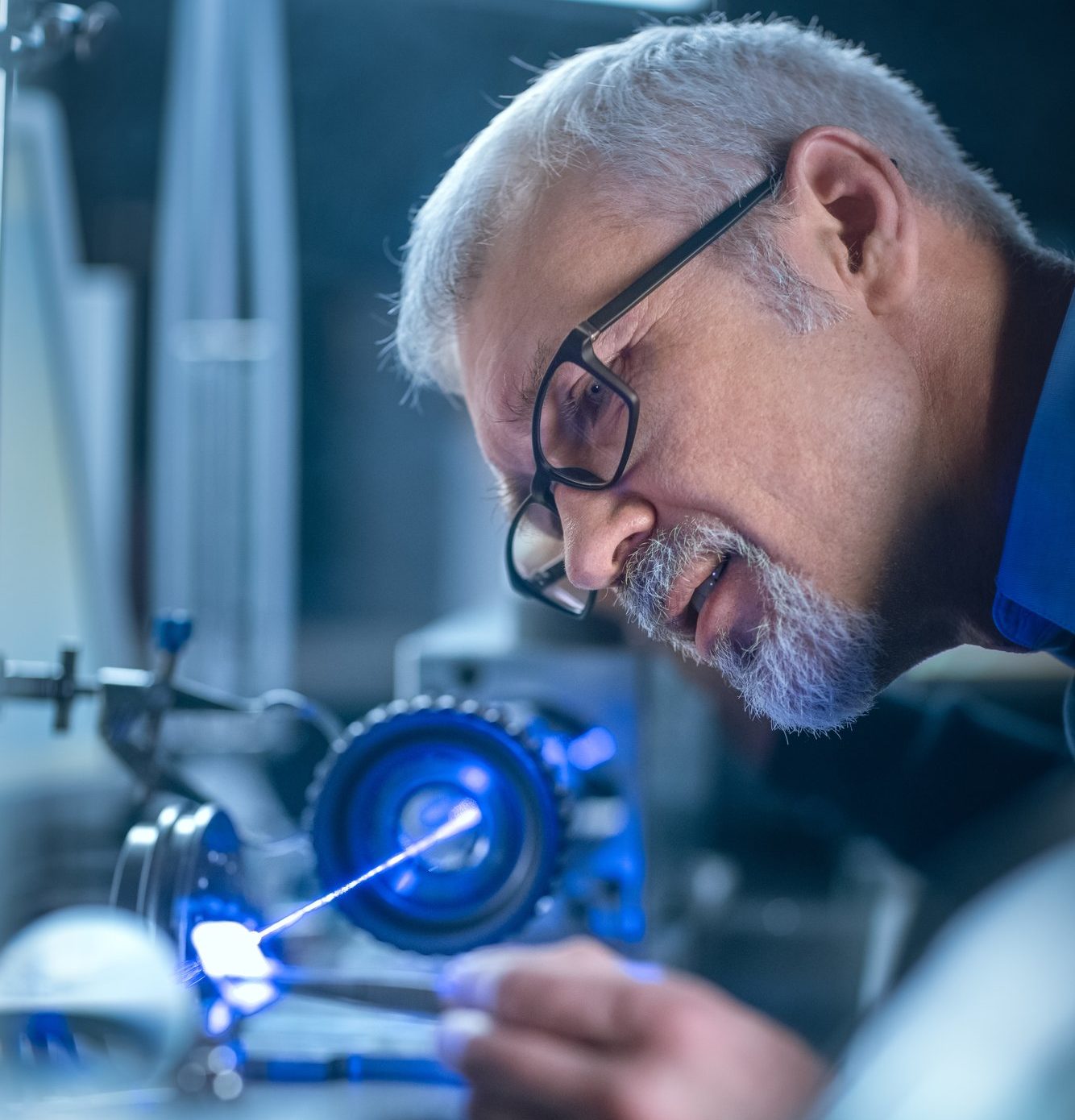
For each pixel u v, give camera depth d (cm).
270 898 101
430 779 81
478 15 226
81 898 95
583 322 77
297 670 240
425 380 100
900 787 133
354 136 231
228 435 213
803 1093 43
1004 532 80
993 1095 20
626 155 81
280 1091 64
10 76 78
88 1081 58
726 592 78
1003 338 79
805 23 220
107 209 229
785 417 76
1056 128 231
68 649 86
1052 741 131
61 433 159
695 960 115
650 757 114
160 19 224
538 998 49
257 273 212
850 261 80
